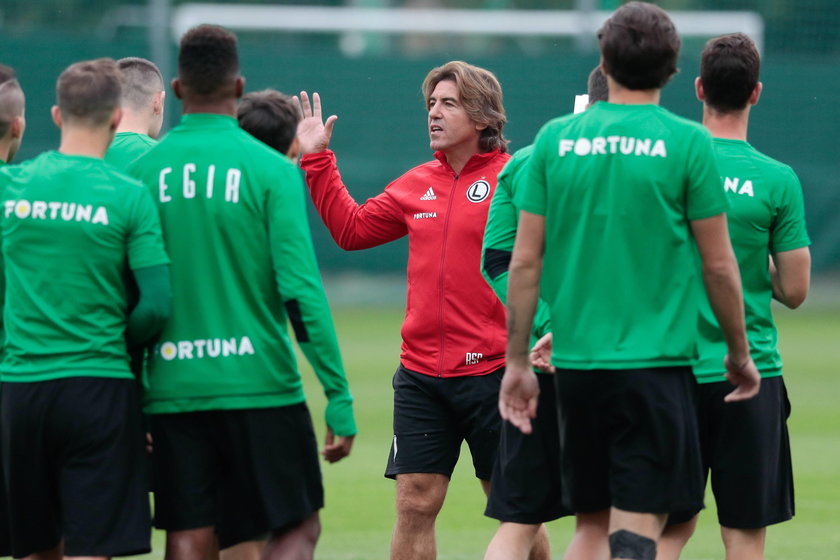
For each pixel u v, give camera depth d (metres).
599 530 14.74
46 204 14.20
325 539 23.62
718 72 16.31
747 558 16.44
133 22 87.12
